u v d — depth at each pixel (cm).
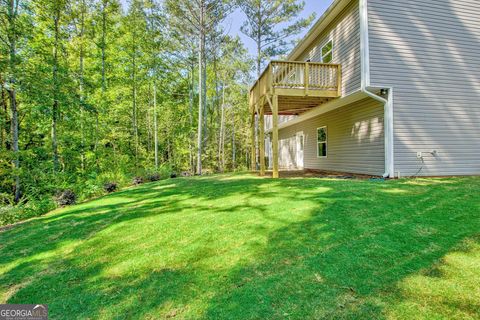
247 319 186
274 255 276
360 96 767
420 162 696
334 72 820
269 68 777
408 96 691
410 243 280
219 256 282
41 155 988
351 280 225
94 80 1337
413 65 693
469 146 727
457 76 722
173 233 356
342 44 796
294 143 1538
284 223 361
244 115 2241
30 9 887
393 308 187
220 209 453
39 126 1089
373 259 255
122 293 229
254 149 1191
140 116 1856
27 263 299
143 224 403
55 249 333
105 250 318
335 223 346
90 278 258
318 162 1197
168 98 2002
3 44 821
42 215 569
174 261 278
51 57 959
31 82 846
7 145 1085
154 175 1169
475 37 737
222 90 2241
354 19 728
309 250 281
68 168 1111
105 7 1256
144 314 199
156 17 1449
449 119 715
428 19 704
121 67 1490
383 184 563
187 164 1833
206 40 1600
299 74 989
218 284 231
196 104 2258
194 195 600
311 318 183
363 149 821
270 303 202
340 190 516
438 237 289
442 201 407
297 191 542
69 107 995
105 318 198
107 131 1361
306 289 216
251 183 696
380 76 672
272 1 1662
